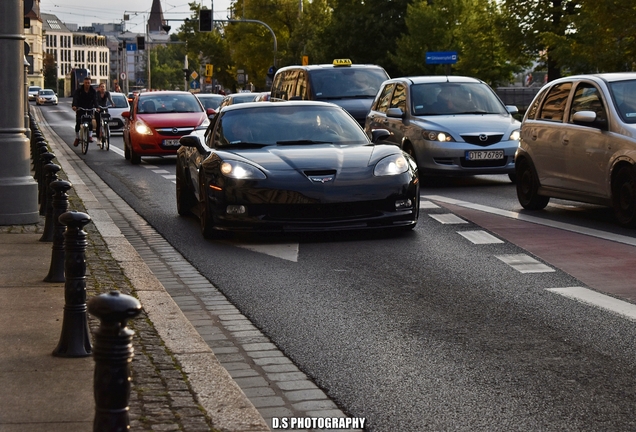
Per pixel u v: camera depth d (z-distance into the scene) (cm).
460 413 488
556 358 591
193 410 469
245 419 458
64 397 489
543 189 1355
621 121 1203
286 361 598
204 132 1370
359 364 586
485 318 705
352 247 1058
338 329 679
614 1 3547
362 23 7250
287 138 1212
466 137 1745
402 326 685
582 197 1268
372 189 1097
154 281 836
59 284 807
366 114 2380
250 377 562
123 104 4303
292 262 968
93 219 1291
